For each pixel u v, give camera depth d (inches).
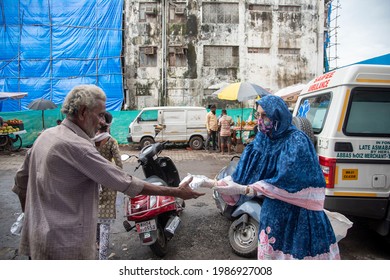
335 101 135.1
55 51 708.7
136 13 726.5
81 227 61.1
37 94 701.9
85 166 60.4
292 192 69.7
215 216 181.6
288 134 73.0
